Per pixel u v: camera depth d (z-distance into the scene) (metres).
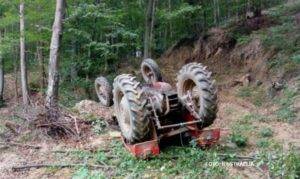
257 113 7.17
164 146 4.93
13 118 8.91
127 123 4.74
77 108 7.66
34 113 6.45
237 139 5.11
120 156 4.76
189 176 3.94
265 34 11.38
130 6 15.06
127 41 14.56
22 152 5.29
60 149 5.28
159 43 17.78
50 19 12.69
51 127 5.92
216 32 14.18
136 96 4.43
